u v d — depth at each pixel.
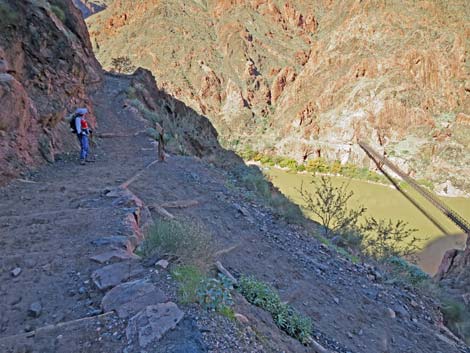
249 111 123.19
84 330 3.48
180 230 5.04
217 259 6.14
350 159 95.50
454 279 16.44
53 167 9.88
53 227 5.81
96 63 24.22
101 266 4.64
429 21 112.50
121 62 67.88
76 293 4.17
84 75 15.44
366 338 5.91
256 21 154.12
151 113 20.44
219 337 3.40
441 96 100.50
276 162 98.81
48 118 11.13
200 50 140.00
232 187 11.60
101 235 5.48
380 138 95.75
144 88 26.22
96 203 7.02
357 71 109.88
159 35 148.25
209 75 131.00
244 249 7.34
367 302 7.12
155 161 11.76
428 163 87.38
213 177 12.05
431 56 103.62
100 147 13.21
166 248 4.81
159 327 3.33
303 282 6.90
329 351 4.88
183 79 130.12
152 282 4.08
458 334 7.92
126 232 5.65
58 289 4.25
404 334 6.49
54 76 12.97
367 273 8.63
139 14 164.75
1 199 7.20
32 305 3.96
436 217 60.75
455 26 109.56
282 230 9.31
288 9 160.88
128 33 158.25
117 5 174.00
